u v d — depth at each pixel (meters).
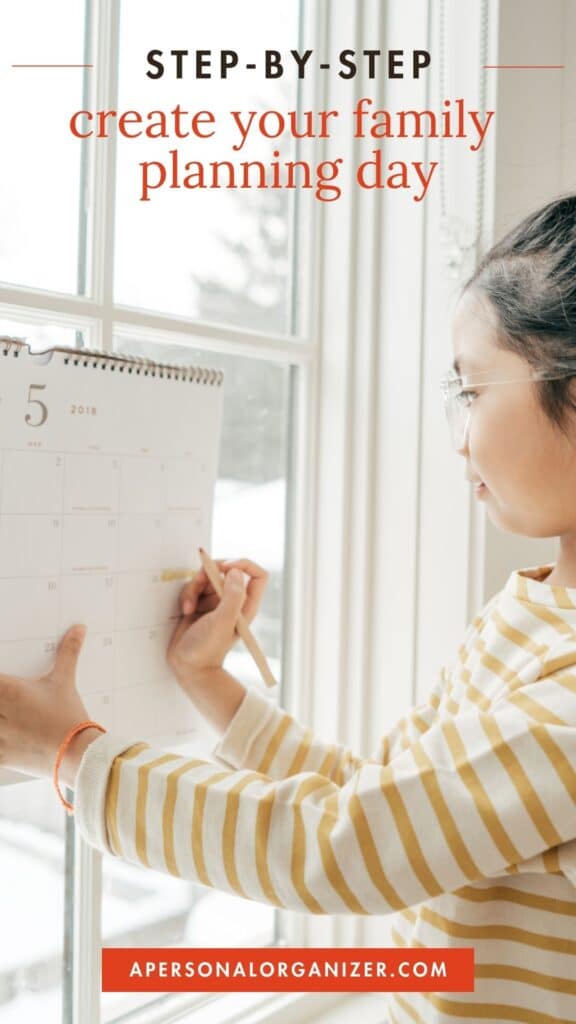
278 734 0.83
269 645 1.09
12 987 0.84
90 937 0.87
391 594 1.04
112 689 0.74
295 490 1.09
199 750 1.00
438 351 1.00
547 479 0.65
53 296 0.80
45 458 0.67
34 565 0.66
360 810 0.60
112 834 0.64
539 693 0.62
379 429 1.05
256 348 1.00
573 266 0.64
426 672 1.01
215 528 1.01
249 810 0.62
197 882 0.63
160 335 0.91
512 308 0.65
